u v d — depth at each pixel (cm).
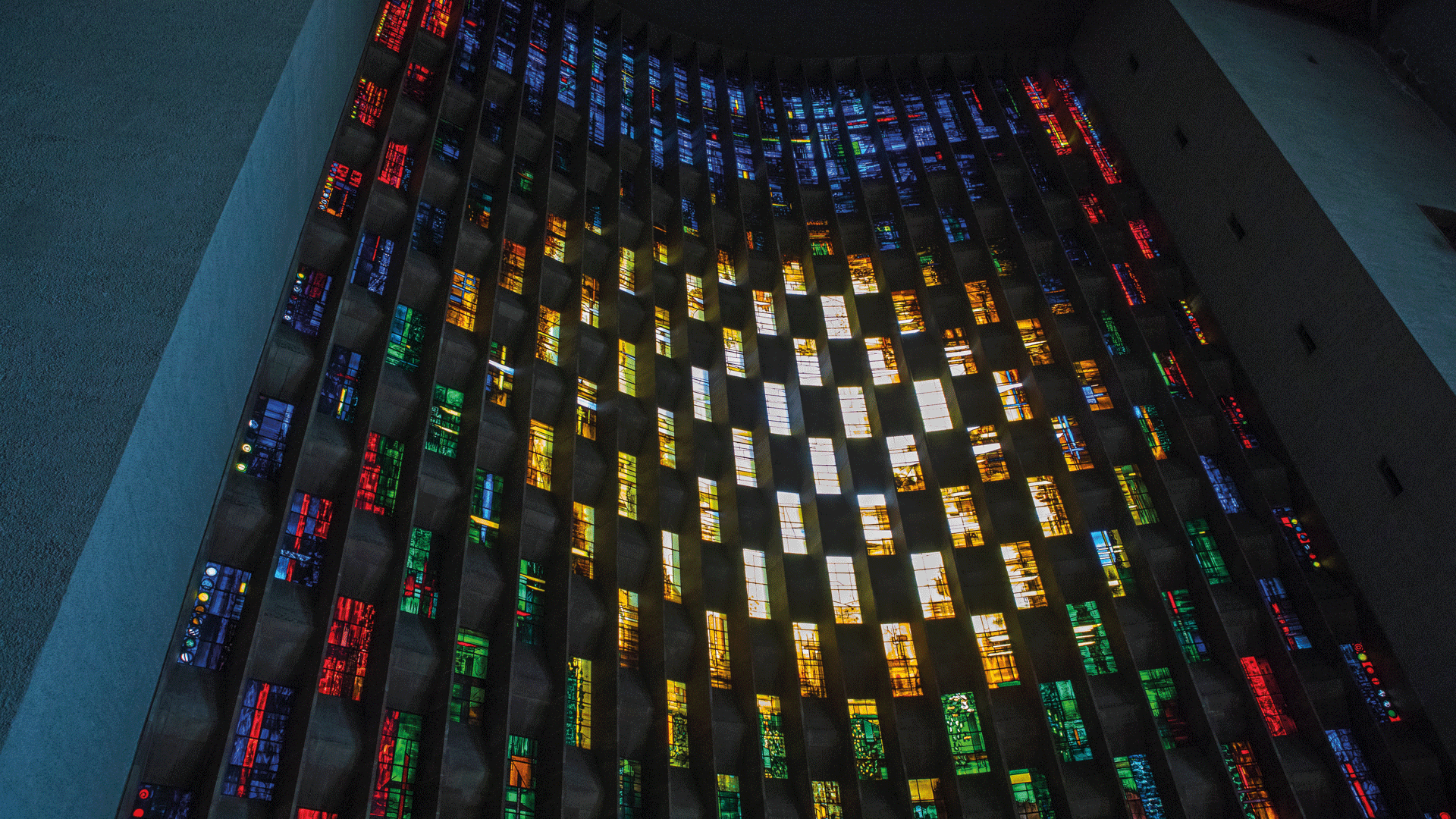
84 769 1139
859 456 2469
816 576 2236
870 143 3195
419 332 2117
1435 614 2039
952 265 2827
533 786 1733
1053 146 3142
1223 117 2741
